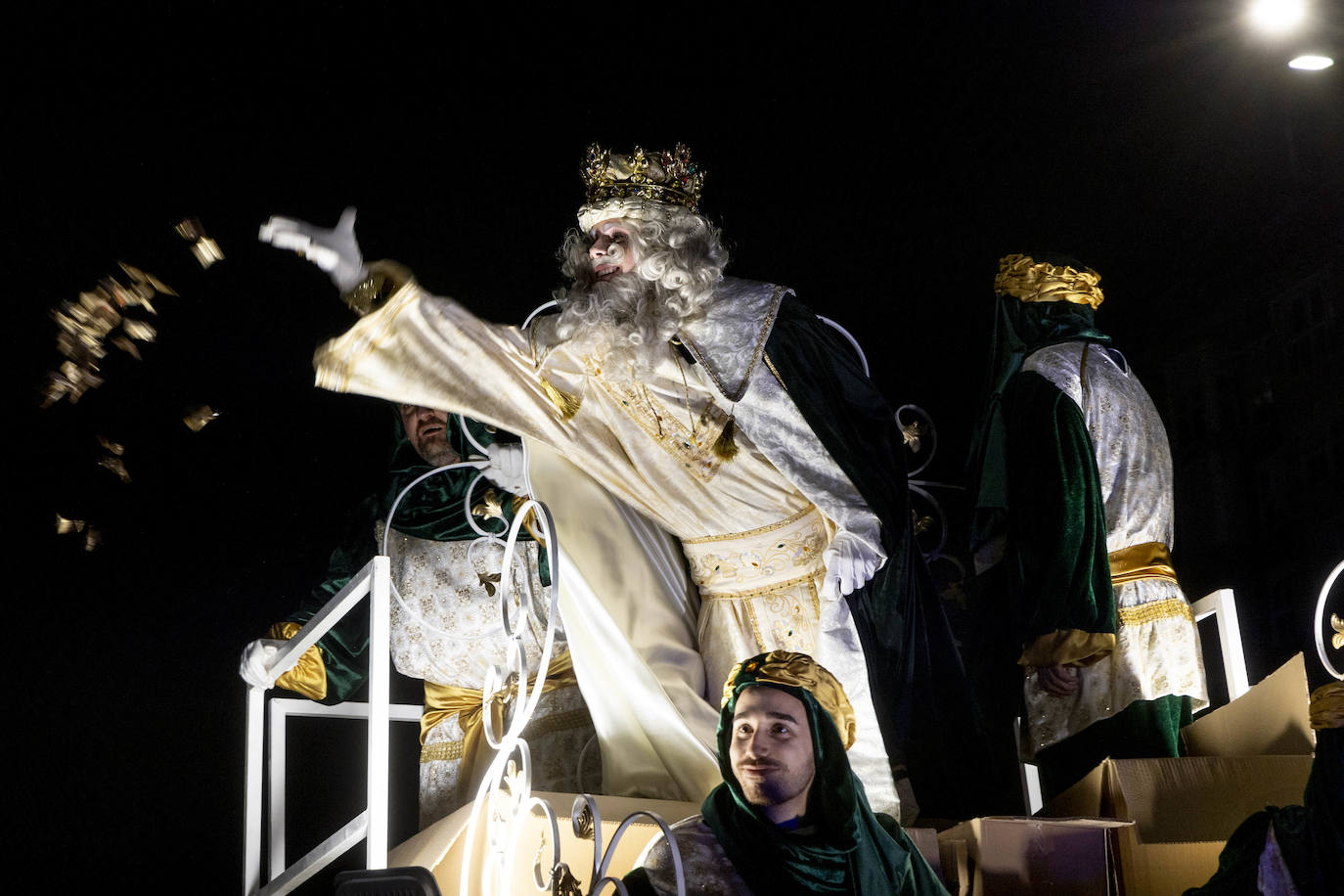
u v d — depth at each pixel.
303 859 4.29
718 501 4.43
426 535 5.43
